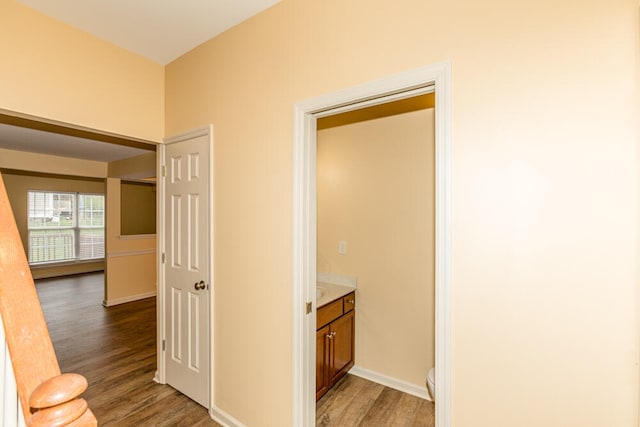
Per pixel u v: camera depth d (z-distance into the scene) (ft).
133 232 25.54
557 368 3.29
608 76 3.06
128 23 6.28
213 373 6.77
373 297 8.37
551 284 3.31
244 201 6.13
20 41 5.70
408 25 4.22
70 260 23.73
